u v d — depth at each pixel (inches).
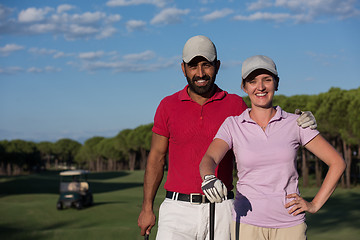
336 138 1186.0
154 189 117.6
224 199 107.0
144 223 117.6
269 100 88.7
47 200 1189.7
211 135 108.0
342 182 1076.5
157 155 116.3
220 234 106.6
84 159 4443.9
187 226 106.6
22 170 4175.7
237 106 110.0
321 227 496.7
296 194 84.9
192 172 107.3
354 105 1044.5
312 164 952.9
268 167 86.4
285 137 86.7
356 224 498.3
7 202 1118.4
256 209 86.5
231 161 108.1
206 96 108.9
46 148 5442.9
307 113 87.1
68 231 561.3
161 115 112.6
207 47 103.6
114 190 1229.7
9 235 581.6
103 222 637.9
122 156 3378.4
